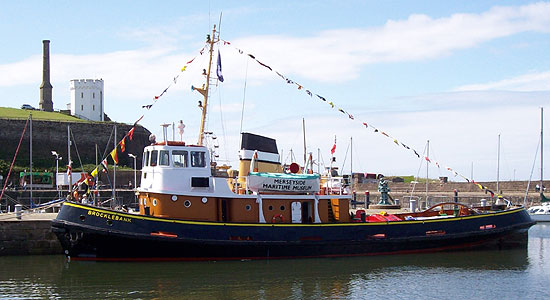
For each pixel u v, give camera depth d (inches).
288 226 1048.2
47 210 1740.9
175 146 1029.8
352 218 1158.3
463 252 1185.4
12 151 3144.7
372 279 951.0
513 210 1241.4
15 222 1157.1
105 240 976.9
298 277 947.3
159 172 1018.1
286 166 1278.3
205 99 1113.4
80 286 881.5
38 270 995.3
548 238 1555.1
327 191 1138.0
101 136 3417.8
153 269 973.8
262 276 948.0
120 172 2802.7
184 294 843.4
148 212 1013.8
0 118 3164.4
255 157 1075.9
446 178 2994.6
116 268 976.3
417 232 1137.4
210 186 1037.2
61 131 3312.0
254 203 1053.2
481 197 2288.4
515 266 1074.1
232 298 829.2
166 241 983.0
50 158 3228.3
